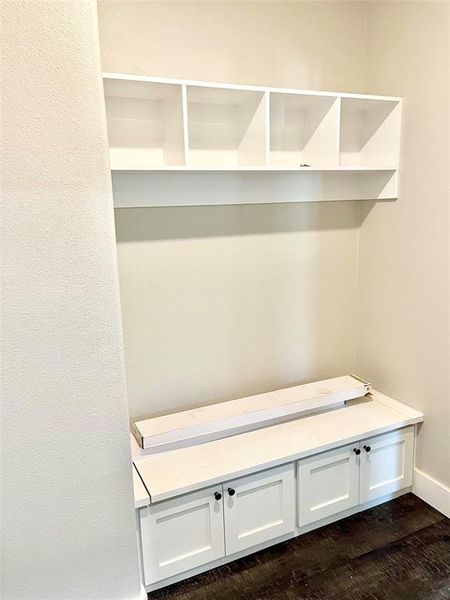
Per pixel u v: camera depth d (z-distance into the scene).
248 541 1.87
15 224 1.14
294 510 1.95
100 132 1.18
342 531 2.02
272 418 2.08
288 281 2.31
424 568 1.81
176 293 2.06
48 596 1.36
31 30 1.08
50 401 1.25
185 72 1.91
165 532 1.70
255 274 2.22
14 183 1.12
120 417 1.35
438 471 2.11
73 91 1.14
